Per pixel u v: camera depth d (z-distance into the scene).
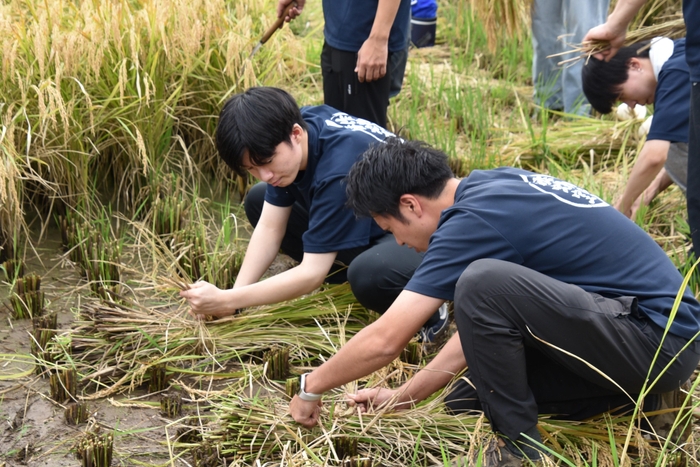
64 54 3.37
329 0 3.54
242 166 2.55
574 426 2.33
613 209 2.20
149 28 3.71
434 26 6.41
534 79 5.26
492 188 2.13
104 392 2.57
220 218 3.85
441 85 5.07
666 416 2.31
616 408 2.32
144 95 3.71
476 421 2.37
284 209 2.96
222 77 3.99
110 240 3.53
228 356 2.78
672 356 2.10
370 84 3.60
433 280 2.04
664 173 3.81
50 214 3.65
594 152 4.52
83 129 3.59
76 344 2.79
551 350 2.10
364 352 2.08
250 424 2.36
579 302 2.02
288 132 2.52
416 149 2.17
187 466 2.28
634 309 2.07
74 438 2.38
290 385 2.52
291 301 3.05
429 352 2.89
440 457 2.32
